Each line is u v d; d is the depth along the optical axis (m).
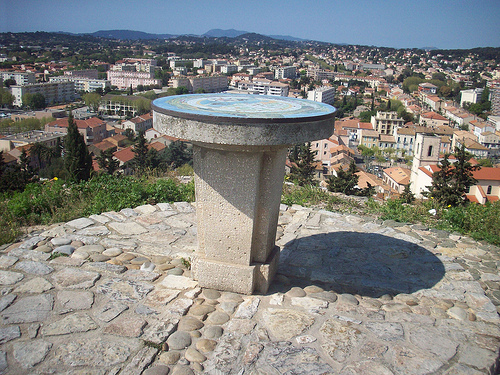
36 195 6.87
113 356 3.11
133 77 141.25
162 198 7.33
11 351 3.13
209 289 4.16
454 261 5.17
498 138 78.31
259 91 137.88
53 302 3.77
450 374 3.05
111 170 34.91
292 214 6.84
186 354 3.18
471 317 3.83
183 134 3.53
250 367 3.07
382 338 3.46
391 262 5.10
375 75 197.88
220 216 4.00
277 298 4.04
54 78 134.88
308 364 3.10
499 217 6.57
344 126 81.69
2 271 4.29
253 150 3.65
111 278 4.25
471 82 169.38
